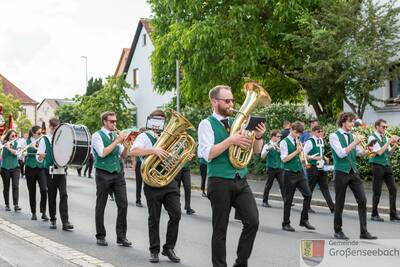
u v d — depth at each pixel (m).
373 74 17.62
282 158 10.64
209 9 21.48
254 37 20.25
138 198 14.66
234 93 22.45
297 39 18.64
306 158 12.73
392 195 11.71
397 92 19.95
